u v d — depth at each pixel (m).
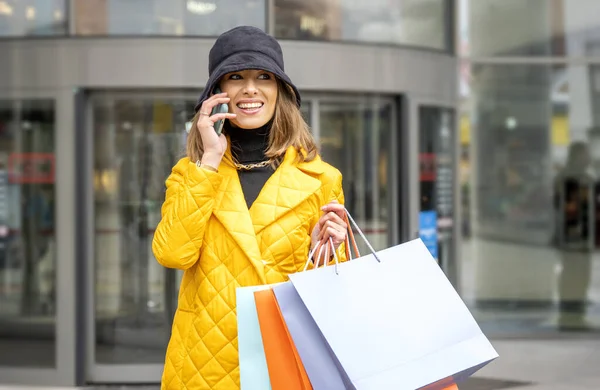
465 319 2.50
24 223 7.64
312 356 2.39
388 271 2.49
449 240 9.18
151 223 7.80
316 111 8.10
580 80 10.62
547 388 7.39
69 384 7.49
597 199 10.74
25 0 7.54
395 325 2.43
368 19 8.55
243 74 2.81
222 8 7.68
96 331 7.76
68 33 7.52
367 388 2.34
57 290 7.46
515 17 10.52
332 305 2.40
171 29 7.59
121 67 7.38
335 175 2.89
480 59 10.48
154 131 7.71
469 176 10.68
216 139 2.69
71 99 7.43
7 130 7.57
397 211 8.50
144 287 7.82
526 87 10.60
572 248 10.80
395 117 8.49
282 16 7.99
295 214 2.77
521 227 10.77
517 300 10.80
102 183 7.74
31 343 7.59
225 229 2.70
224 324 2.65
